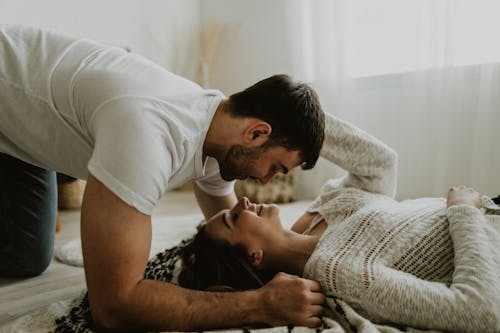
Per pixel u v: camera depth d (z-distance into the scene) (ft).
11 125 3.92
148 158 2.90
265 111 3.47
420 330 3.11
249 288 4.02
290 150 3.59
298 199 10.60
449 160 8.30
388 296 3.10
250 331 3.07
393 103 9.31
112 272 2.83
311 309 3.17
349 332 3.21
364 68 9.72
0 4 9.82
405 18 8.91
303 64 10.75
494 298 2.87
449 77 8.13
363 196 4.28
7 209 4.94
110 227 2.82
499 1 7.46
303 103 3.52
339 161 4.55
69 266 5.71
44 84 3.62
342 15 9.70
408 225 3.58
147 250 2.98
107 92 3.20
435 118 8.45
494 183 7.84
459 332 2.97
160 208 10.04
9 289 4.94
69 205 9.84
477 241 3.19
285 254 3.97
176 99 3.30
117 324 2.98
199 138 3.42
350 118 9.95
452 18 7.98
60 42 3.96
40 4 10.44
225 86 13.44
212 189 4.81
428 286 3.08
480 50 7.80
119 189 2.83
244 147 3.52
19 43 3.91
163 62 13.11
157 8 12.83
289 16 10.93
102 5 11.60
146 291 2.95
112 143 2.90
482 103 7.70
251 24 12.45
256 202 9.75
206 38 13.46
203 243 4.24
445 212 3.72
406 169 8.96
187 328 3.08
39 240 5.16
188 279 4.13
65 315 3.76
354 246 3.50
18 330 3.54
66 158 3.88
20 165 4.90
